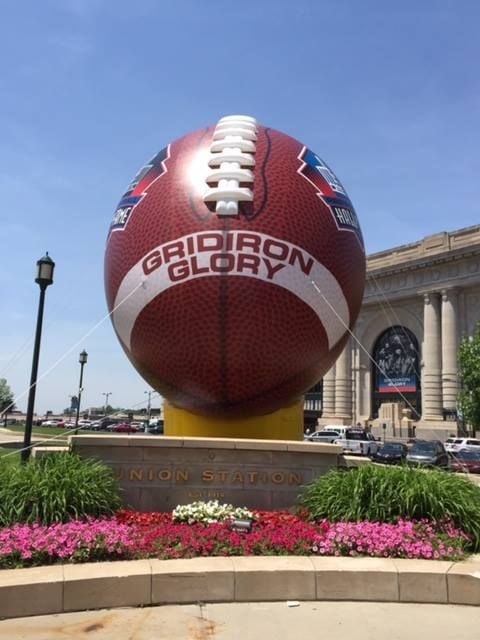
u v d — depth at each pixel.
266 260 8.73
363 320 66.12
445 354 56.09
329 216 9.43
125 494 8.79
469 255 54.69
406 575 6.08
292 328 8.91
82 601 5.58
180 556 6.43
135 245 9.30
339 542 6.86
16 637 4.92
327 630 5.22
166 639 4.91
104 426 64.56
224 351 8.80
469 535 7.50
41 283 13.87
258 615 5.54
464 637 5.14
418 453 32.50
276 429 9.95
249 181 8.99
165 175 9.54
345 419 64.94
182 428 10.02
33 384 13.04
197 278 8.73
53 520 7.05
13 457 10.44
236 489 8.99
